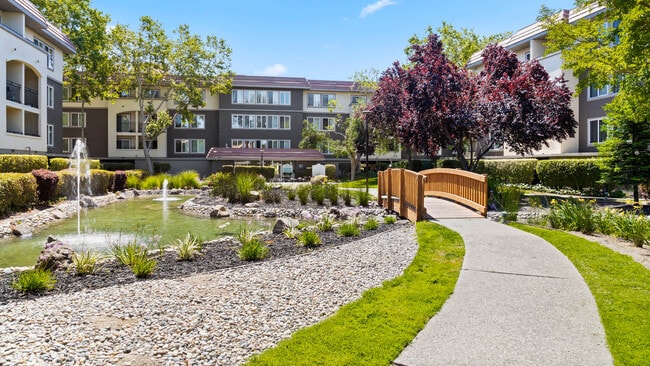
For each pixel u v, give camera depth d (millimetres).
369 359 3215
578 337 3590
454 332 3703
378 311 4203
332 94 43031
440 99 15086
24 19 22125
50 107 26531
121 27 33656
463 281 5152
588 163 17141
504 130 14047
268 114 41531
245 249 6773
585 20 9938
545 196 15531
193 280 5516
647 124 12773
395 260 6547
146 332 3803
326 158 41719
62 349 3432
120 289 5098
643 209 12422
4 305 4523
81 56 32125
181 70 35969
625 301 4410
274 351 3355
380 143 30375
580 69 9492
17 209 12422
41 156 19141
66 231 10461
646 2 7102
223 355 3391
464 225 8969
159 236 9734
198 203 16375
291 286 5273
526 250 6656
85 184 18500
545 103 14633
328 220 9984
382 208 13836
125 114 39969
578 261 6016
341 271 5980
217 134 41594
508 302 4438
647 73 7555
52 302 4633
